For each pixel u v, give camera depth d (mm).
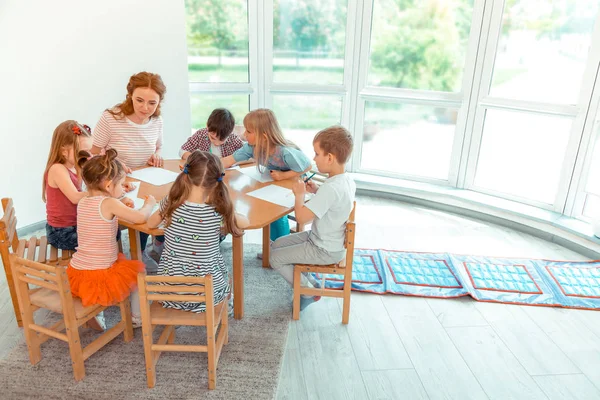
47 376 1963
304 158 2594
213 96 4074
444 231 3471
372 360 2139
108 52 3281
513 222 3527
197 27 3812
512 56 3400
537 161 3486
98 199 1897
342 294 2326
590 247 3086
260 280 2750
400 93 3930
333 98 4148
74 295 1965
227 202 1869
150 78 2469
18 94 2986
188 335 2240
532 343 2283
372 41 3891
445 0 3533
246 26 3938
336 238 2217
